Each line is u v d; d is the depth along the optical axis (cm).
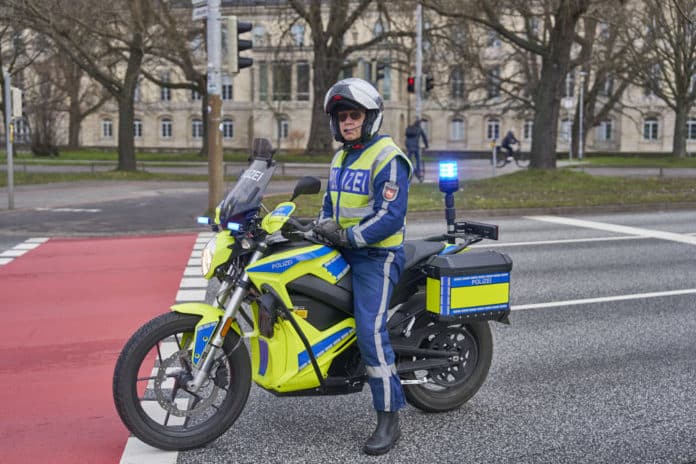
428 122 7638
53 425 484
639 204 1802
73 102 6034
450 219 505
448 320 462
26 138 6281
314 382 438
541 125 2455
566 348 652
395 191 423
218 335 428
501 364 607
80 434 469
